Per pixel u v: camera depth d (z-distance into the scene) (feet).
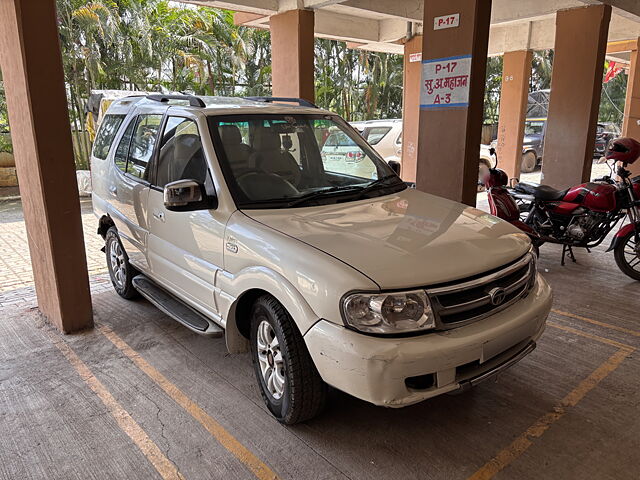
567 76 26.68
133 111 15.28
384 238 9.12
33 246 14.44
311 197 10.85
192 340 13.56
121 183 14.78
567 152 27.30
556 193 19.24
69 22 47.62
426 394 8.00
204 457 8.98
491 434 9.54
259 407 10.44
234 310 10.26
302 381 8.97
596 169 56.13
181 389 11.17
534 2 27.68
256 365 10.34
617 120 98.94
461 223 10.20
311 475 8.50
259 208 10.33
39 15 12.02
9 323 14.74
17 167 14.14
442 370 7.97
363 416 10.09
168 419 10.09
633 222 17.67
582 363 12.21
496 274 8.79
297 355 8.91
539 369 11.94
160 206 12.56
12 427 9.89
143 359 12.55
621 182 18.51
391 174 13.10
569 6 26.09
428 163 19.85
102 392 11.09
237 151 11.28
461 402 10.61
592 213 18.35
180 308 12.50
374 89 80.33
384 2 30.76
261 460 8.87
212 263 10.76
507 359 8.97
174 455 9.04
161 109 13.53
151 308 15.79
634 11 27.48
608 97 90.27
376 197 11.57
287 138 12.16
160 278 13.12
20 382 11.52
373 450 9.10
